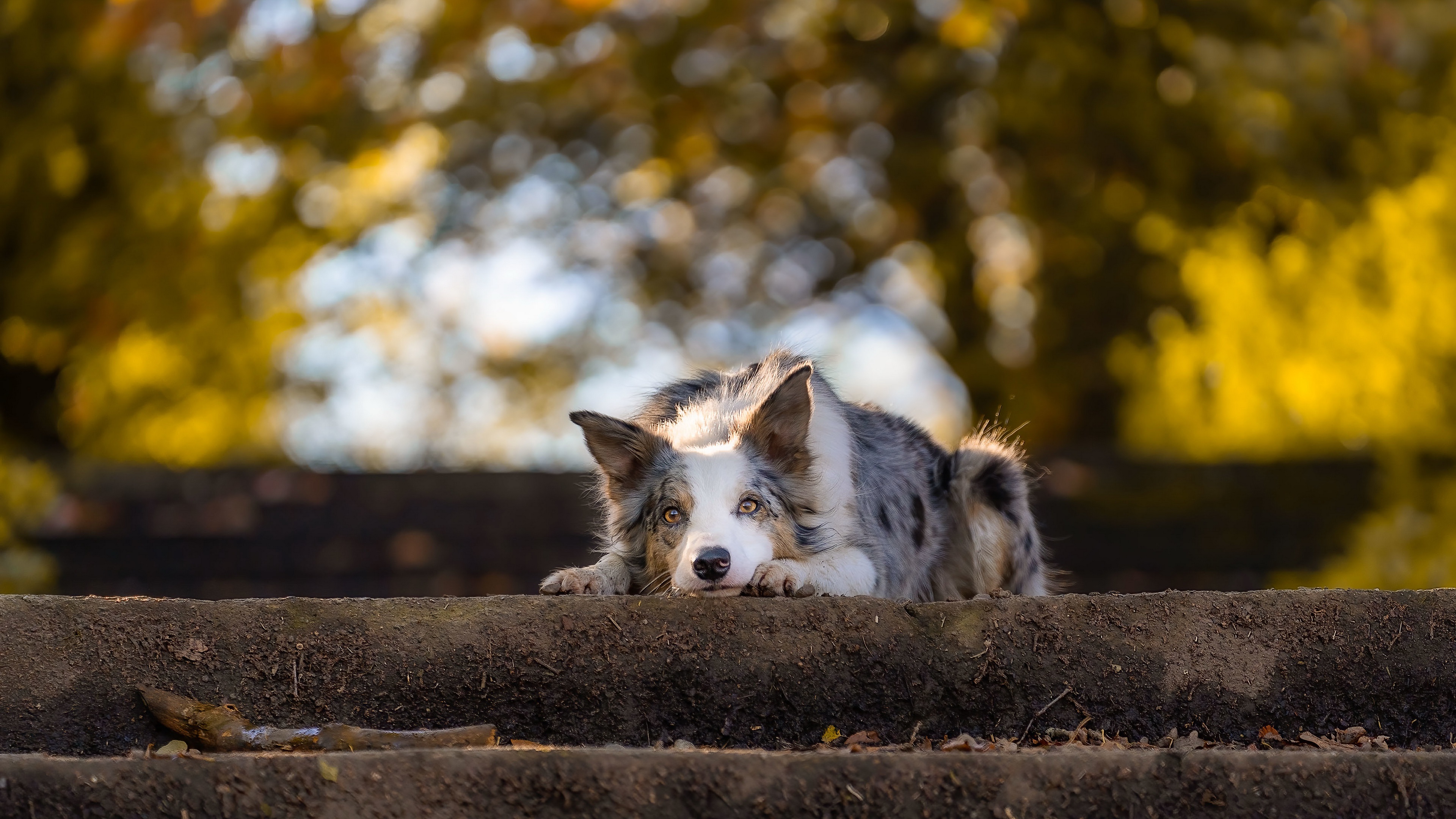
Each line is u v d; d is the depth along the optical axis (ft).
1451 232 42.52
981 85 43.73
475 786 10.62
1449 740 13.91
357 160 44.96
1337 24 44.29
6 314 42.98
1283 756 11.06
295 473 41.86
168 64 43.21
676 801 10.72
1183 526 41.96
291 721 13.55
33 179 41.68
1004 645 13.93
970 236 47.93
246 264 45.60
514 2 44.29
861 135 48.44
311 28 42.68
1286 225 44.68
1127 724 13.94
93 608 13.51
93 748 13.28
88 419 45.39
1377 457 42.60
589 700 13.70
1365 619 13.97
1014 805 10.84
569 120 48.03
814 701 13.83
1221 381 45.57
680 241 53.52
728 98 46.65
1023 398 48.08
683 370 23.75
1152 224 43.37
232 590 39.47
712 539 15.89
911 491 20.15
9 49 41.04
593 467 20.17
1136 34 42.83
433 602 13.91
